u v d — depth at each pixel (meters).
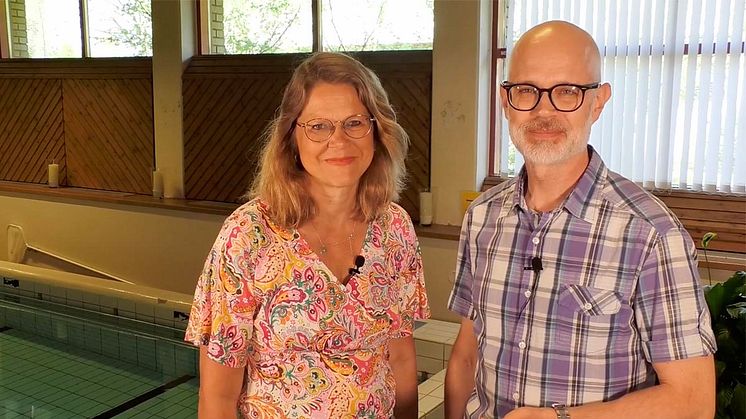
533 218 1.48
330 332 1.46
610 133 3.88
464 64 4.21
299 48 5.15
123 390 3.61
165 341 3.96
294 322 1.44
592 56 1.39
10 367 3.92
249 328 1.44
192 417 3.30
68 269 6.08
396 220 1.63
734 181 3.63
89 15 6.19
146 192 5.93
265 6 5.28
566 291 1.39
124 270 5.75
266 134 1.55
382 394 1.54
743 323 2.11
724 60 3.56
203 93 5.45
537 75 1.38
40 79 6.35
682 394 1.29
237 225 1.43
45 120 6.39
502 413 1.48
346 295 1.49
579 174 1.44
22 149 6.59
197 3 5.57
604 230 1.38
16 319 4.62
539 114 1.38
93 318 4.33
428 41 4.55
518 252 1.48
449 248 4.18
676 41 3.65
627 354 1.36
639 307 1.34
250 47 5.41
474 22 4.14
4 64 6.61
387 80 4.61
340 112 1.44
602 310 1.36
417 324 3.49
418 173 4.56
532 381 1.43
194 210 5.24
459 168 4.32
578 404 1.38
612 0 3.77
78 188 6.27
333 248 1.52
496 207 1.57
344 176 1.44
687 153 3.71
